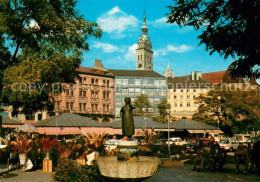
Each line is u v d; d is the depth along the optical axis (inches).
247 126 2295.8
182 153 1046.4
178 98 4375.0
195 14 512.7
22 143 589.9
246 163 581.3
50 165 578.9
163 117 2891.2
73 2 809.5
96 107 3078.2
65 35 812.0
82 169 481.4
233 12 458.6
